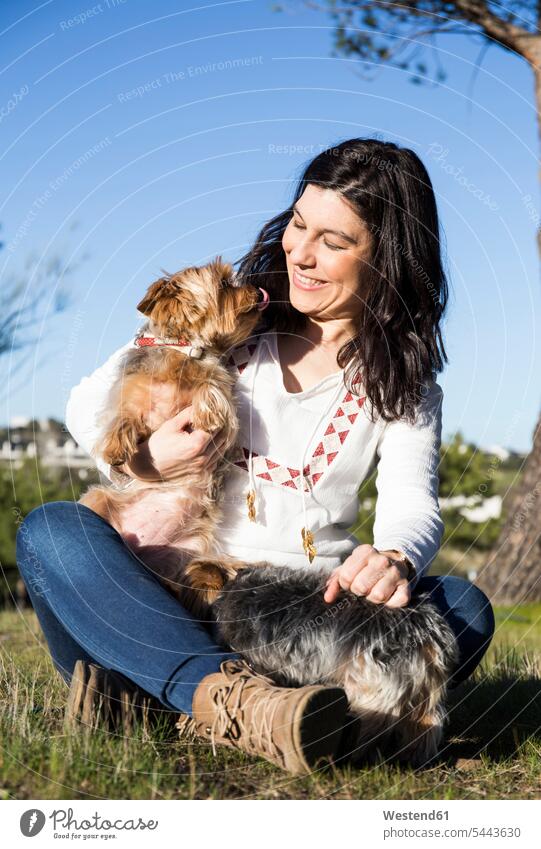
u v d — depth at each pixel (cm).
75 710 241
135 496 301
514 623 759
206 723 230
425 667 239
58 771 228
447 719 295
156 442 289
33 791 224
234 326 304
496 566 957
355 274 289
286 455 289
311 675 239
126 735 241
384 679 236
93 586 248
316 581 257
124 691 245
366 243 288
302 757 211
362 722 238
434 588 284
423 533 268
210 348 306
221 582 273
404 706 239
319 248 287
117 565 252
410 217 294
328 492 290
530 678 380
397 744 250
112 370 327
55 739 247
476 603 283
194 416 287
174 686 235
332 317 299
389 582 243
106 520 295
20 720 260
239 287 310
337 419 292
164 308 313
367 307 292
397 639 237
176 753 249
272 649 242
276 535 287
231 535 296
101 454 299
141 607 244
